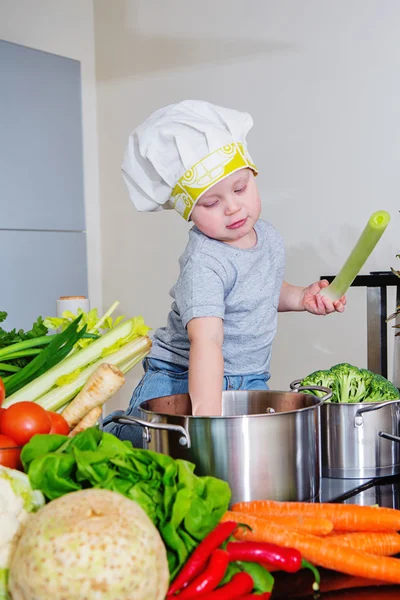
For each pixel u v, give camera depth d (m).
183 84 3.26
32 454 0.80
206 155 1.36
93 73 3.63
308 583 0.82
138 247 3.51
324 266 2.82
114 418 1.02
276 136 2.93
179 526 0.76
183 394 1.30
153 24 3.36
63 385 1.11
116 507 0.67
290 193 2.90
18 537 0.71
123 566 0.63
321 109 2.79
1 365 1.18
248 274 1.49
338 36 2.72
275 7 2.90
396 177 2.60
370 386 1.35
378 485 1.19
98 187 3.66
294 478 1.01
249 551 0.74
